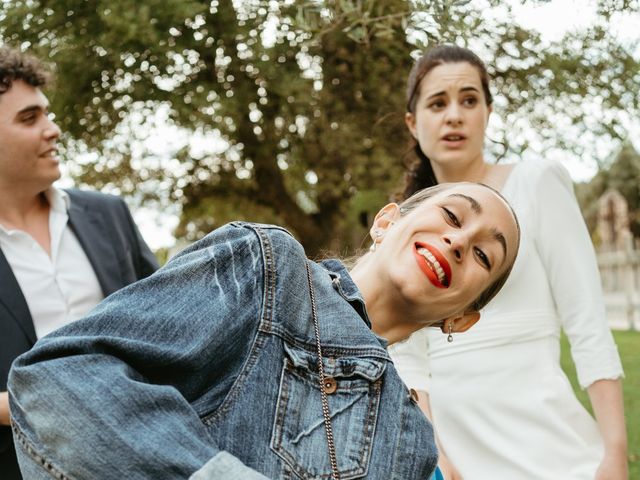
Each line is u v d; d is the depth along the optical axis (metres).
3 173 2.48
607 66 5.53
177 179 11.96
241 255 1.34
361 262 1.66
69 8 8.93
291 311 1.34
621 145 7.03
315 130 10.65
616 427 2.34
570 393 2.38
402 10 3.55
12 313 2.38
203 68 9.77
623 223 30.08
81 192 2.74
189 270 1.29
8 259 2.47
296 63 9.73
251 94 10.05
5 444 2.22
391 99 9.22
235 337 1.27
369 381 1.36
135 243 2.79
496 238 1.59
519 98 5.48
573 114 6.09
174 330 1.22
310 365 1.33
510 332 2.39
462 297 1.56
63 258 2.56
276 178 11.77
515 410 2.36
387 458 1.33
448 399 2.44
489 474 2.36
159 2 8.22
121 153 10.74
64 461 1.11
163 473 1.09
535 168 2.52
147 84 9.53
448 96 2.63
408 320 1.59
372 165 10.29
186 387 1.24
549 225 2.45
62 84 9.12
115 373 1.15
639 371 8.52
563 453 2.32
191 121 10.05
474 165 2.65
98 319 1.21
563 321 2.47
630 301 15.93
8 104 2.44
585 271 2.44
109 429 1.10
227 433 1.22
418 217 1.57
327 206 12.02
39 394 1.13
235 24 8.70
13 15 8.80
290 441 1.26
